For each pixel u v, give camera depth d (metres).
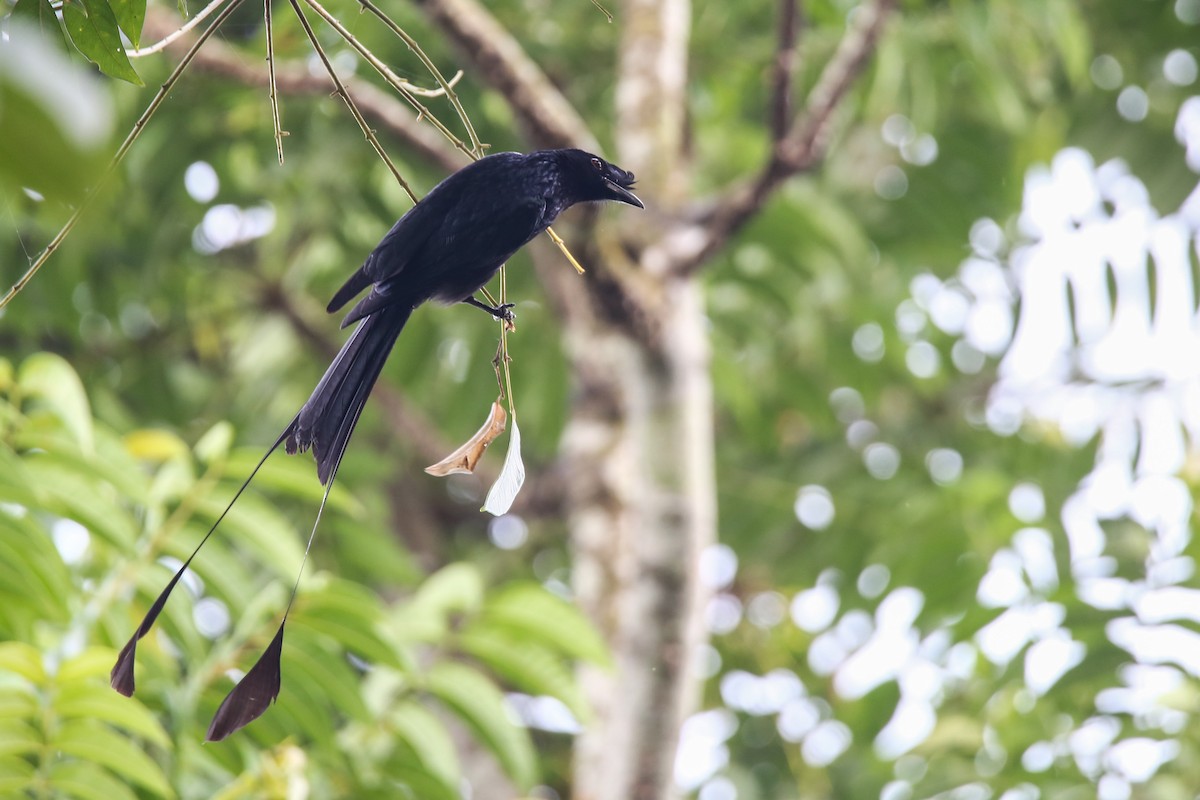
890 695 11.61
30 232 11.18
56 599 5.55
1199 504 10.12
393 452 15.08
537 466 15.55
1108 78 13.59
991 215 14.12
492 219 4.85
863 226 14.11
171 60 9.70
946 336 15.33
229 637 6.43
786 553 13.91
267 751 6.30
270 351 14.04
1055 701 10.15
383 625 6.19
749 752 14.42
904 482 13.93
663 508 9.26
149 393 13.77
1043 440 14.25
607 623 10.62
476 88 10.52
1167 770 9.70
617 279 9.11
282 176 11.81
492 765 11.69
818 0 12.11
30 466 5.91
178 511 6.25
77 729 5.38
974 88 12.76
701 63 12.72
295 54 10.20
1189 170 13.17
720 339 14.30
